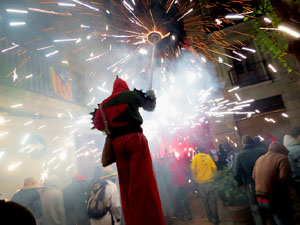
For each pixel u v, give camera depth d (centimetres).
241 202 353
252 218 354
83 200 420
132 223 133
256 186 326
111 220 321
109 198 327
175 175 526
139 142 150
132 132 153
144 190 138
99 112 164
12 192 435
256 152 365
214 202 444
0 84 461
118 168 150
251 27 1257
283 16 320
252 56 1271
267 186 309
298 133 1095
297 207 428
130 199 137
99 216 319
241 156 369
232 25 1312
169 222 505
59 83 688
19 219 83
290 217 302
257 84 1204
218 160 786
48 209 351
